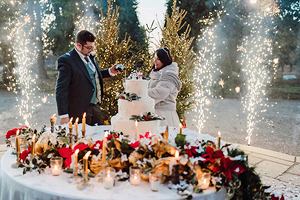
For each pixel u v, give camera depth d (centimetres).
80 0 1267
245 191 167
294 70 1591
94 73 326
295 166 381
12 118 712
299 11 1090
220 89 1166
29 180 159
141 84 251
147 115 233
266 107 944
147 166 162
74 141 212
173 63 345
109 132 237
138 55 560
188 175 156
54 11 1302
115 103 502
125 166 166
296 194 286
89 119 317
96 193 143
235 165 163
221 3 1154
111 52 500
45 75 1454
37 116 750
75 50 316
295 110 890
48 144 186
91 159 170
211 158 167
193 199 145
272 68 1145
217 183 155
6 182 169
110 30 512
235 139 559
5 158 198
